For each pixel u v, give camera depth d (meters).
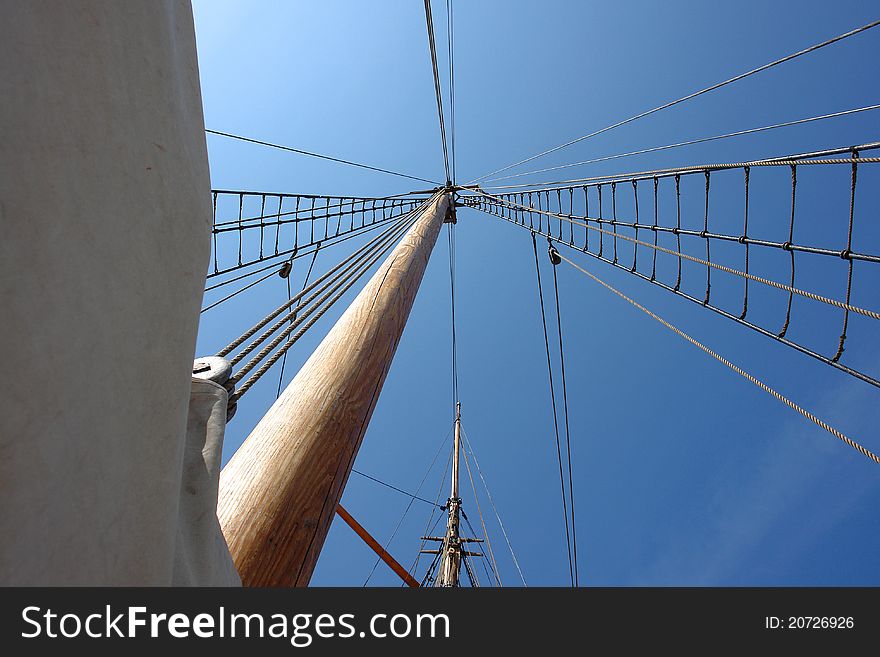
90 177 0.87
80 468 0.82
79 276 0.82
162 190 1.08
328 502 2.56
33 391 0.72
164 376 1.05
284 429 2.73
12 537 0.70
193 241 1.19
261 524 2.29
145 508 0.99
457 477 18.95
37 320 0.74
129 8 1.04
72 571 0.81
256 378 3.21
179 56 1.29
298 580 2.26
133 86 1.02
